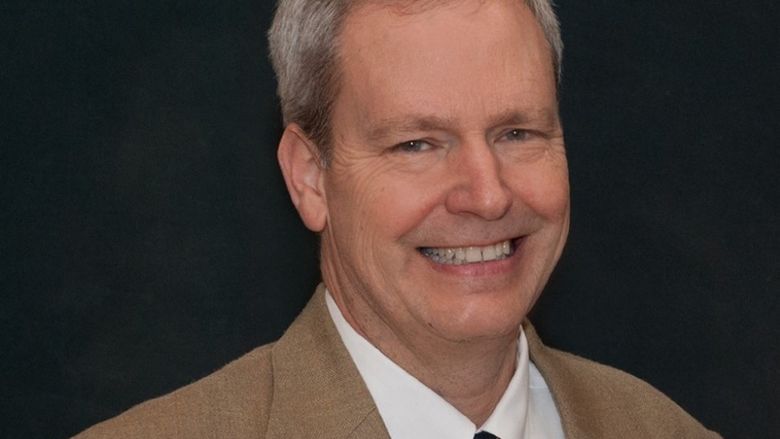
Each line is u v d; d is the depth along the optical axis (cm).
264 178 541
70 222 529
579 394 371
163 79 534
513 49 313
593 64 555
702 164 559
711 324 561
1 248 525
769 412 561
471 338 322
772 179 561
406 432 332
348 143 321
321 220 338
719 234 561
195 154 537
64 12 528
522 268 328
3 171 525
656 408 386
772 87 559
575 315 560
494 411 342
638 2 558
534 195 320
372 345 336
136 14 533
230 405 334
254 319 540
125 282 533
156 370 534
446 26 310
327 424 329
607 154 558
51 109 527
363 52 315
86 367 530
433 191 314
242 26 538
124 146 532
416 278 322
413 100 308
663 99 558
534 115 316
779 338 561
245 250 540
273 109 539
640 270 561
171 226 536
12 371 527
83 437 329
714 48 558
